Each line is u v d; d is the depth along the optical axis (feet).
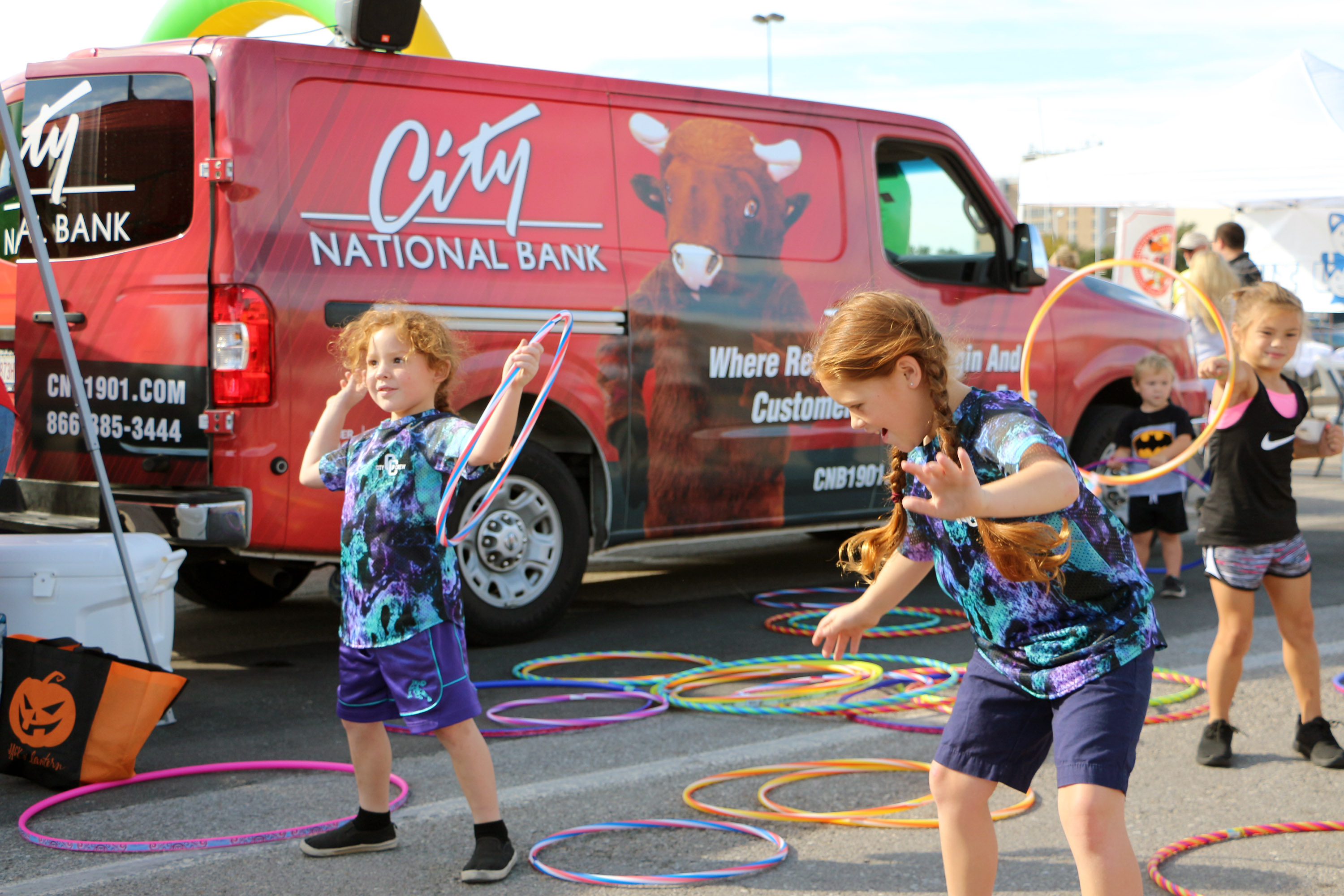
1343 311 45.19
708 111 20.90
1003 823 12.09
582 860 11.26
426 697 10.77
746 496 21.44
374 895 10.50
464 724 10.89
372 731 11.27
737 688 17.39
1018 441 7.52
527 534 19.43
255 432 16.75
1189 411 27.40
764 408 21.47
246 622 21.65
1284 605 13.88
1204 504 13.92
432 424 11.11
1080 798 7.52
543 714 16.14
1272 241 46.52
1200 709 15.78
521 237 18.86
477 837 10.95
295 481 17.02
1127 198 43.68
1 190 18.78
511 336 18.63
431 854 11.35
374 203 17.69
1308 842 11.63
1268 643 19.65
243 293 16.66
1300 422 13.66
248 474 16.74
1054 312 25.14
